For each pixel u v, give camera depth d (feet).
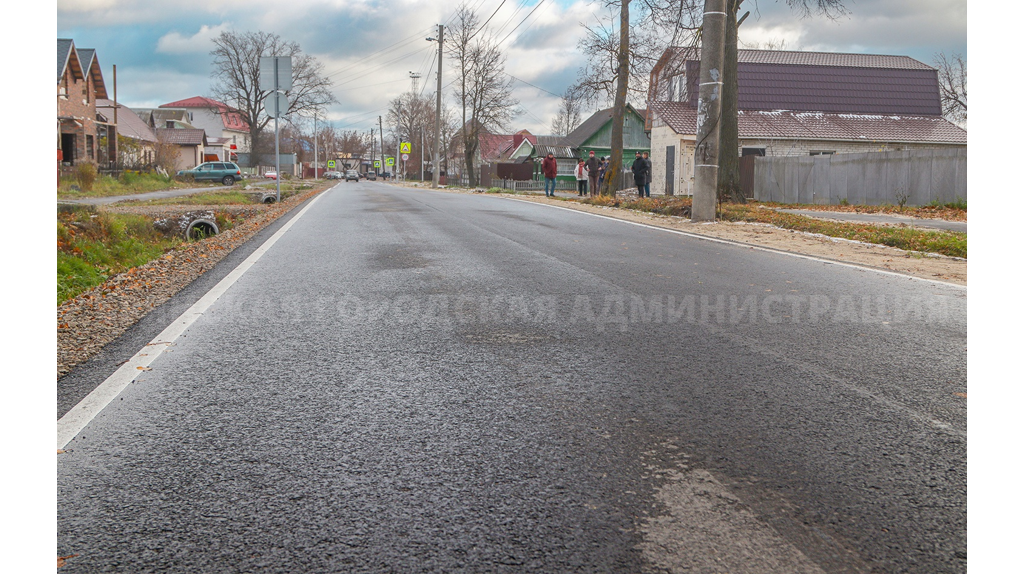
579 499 8.45
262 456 9.68
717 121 50.34
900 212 66.49
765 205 78.84
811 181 89.20
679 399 12.19
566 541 7.50
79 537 7.57
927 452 9.95
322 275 25.58
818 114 125.29
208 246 34.50
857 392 12.65
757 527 7.82
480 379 13.26
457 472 9.18
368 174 424.05
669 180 123.44
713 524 7.88
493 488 8.73
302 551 7.31
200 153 250.78
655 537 7.60
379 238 37.93
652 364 14.40
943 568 7.07
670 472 9.23
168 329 17.17
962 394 12.51
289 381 13.09
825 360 14.78
